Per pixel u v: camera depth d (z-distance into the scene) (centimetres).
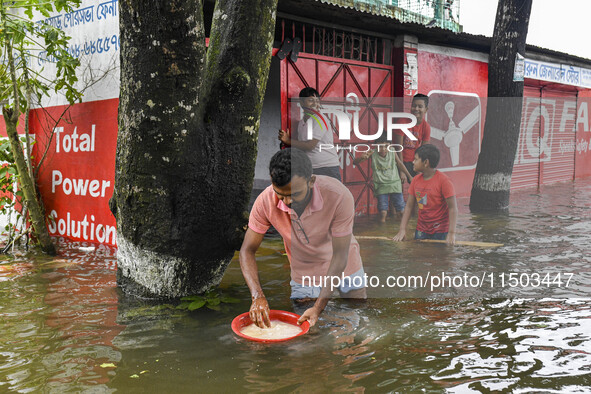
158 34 329
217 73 375
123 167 372
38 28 579
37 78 614
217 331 321
